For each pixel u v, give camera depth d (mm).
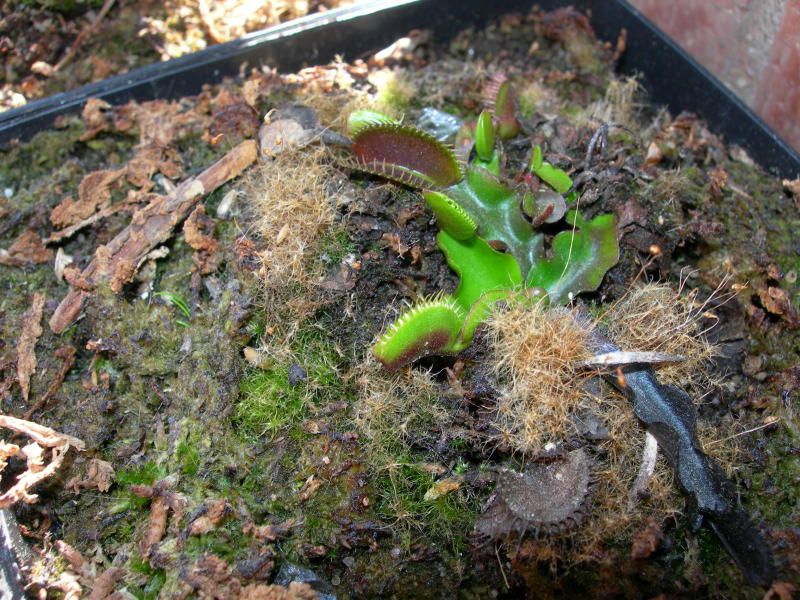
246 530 109
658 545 109
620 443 112
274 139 138
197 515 109
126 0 176
